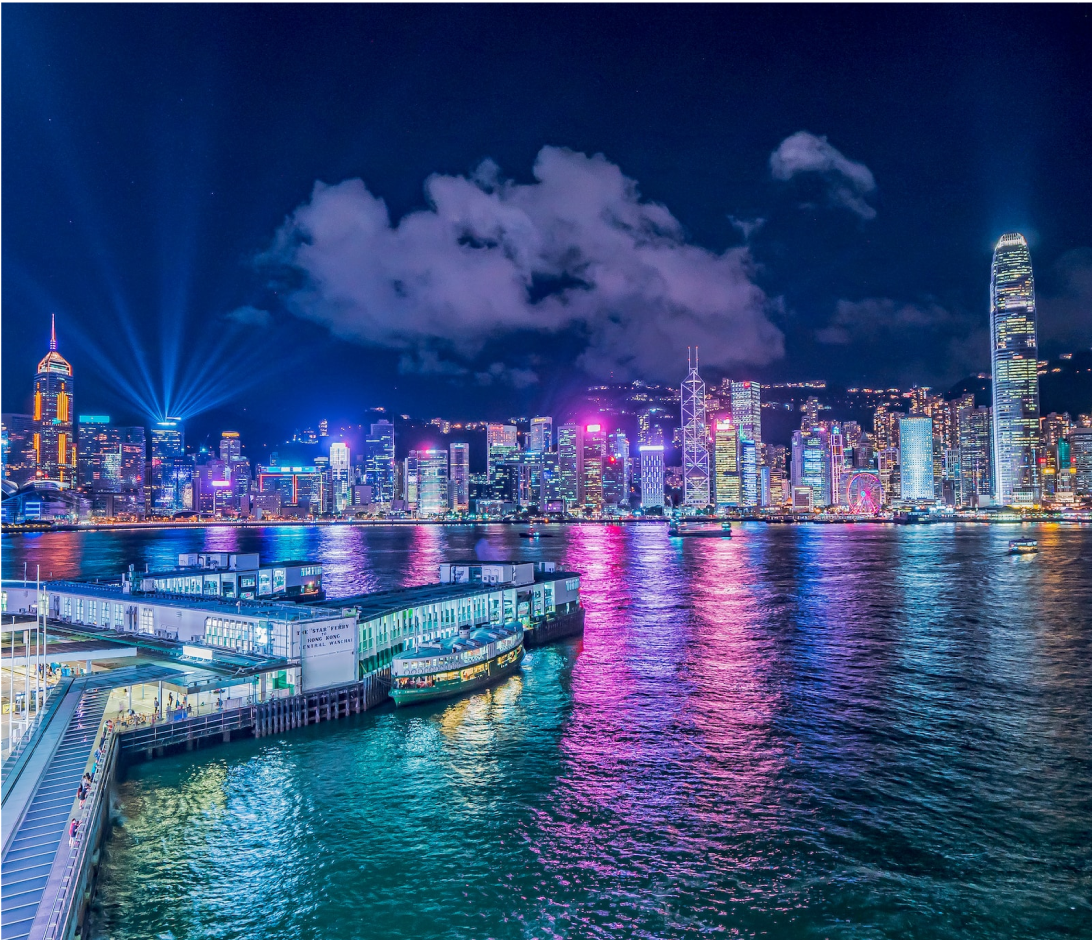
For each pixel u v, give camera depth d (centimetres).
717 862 6062
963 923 5241
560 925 5247
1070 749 8469
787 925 5228
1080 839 6369
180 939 5097
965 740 8812
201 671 9544
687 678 11925
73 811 5912
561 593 15888
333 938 5103
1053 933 5128
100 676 9138
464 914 5369
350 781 7656
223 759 8225
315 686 9850
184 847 6288
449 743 8819
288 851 6231
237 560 17025
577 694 10988
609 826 6681
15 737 7394
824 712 9981
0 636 10469
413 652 10994
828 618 17538
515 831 6588
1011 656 13212
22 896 4866
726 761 8231
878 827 6619
